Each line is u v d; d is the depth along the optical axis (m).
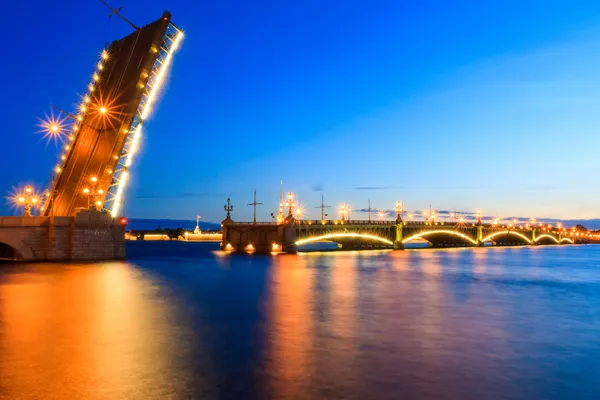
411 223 139.50
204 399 15.58
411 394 16.36
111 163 69.19
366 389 16.72
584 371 19.20
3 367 18.39
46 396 15.59
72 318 27.56
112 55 74.38
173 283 46.94
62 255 67.06
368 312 31.55
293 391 16.39
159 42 66.94
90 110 72.88
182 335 23.94
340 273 61.50
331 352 21.19
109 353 20.44
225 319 28.31
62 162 75.25
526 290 47.38
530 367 19.67
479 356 21.09
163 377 17.55
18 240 64.00
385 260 91.06
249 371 18.36
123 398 15.55
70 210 74.94
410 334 25.06
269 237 110.81
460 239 182.88
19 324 25.67
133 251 123.62
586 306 36.44
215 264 74.81
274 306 33.50
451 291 44.47
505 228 193.00
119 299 35.34
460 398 16.14
